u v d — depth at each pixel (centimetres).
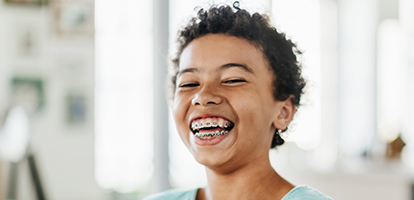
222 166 78
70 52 306
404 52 420
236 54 77
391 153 276
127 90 301
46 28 304
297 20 338
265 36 81
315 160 342
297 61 90
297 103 89
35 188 239
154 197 99
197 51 79
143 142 297
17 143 240
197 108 77
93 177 308
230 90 76
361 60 414
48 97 302
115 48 302
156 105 259
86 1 306
